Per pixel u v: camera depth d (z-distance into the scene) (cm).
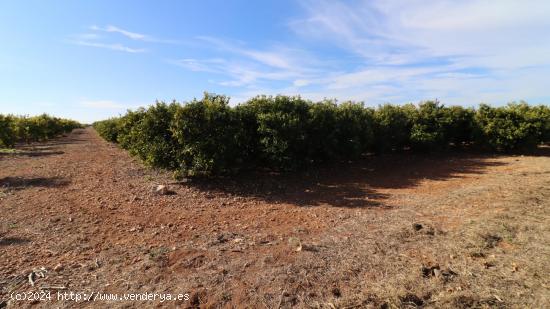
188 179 798
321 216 552
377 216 541
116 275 336
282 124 791
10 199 620
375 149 1190
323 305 280
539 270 328
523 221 469
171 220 523
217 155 730
